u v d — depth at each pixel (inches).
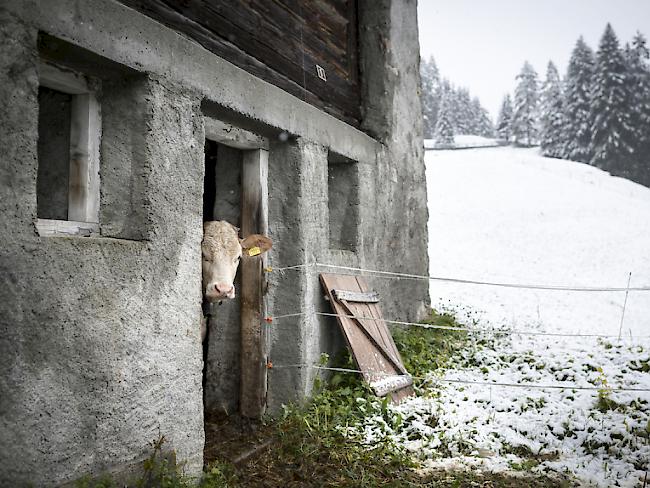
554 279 808.9
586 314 597.3
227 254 221.1
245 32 234.8
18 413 124.6
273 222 247.3
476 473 199.6
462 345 352.5
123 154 162.2
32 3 128.7
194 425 174.6
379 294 328.2
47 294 130.6
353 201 308.2
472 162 1982.0
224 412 242.4
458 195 1498.5
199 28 204.7
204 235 222.8
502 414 248.7
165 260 165.0
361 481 185.3
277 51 259.3
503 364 318.7
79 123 163.0
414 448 217.2
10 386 123.0
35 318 128.1
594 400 255.9
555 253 979.9
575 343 369.1
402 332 336.8
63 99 173.0
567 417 241.6
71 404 136.1
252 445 210.7
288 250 245.1
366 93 351.6
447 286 725.9
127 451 150.9
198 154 179.9
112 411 146.6
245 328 241.6
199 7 205.8
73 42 139.1
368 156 321.7
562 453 219.6
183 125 174.1
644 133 3004.4
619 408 246.7
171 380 166.1
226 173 250.8
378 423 229.0
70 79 156.0
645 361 311.1
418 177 397.1
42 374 129.6
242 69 214.8
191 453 173.0
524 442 223.8
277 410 242.1
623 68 3053.6
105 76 161.5
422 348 319.9
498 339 376.2
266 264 244.5
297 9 281.1
